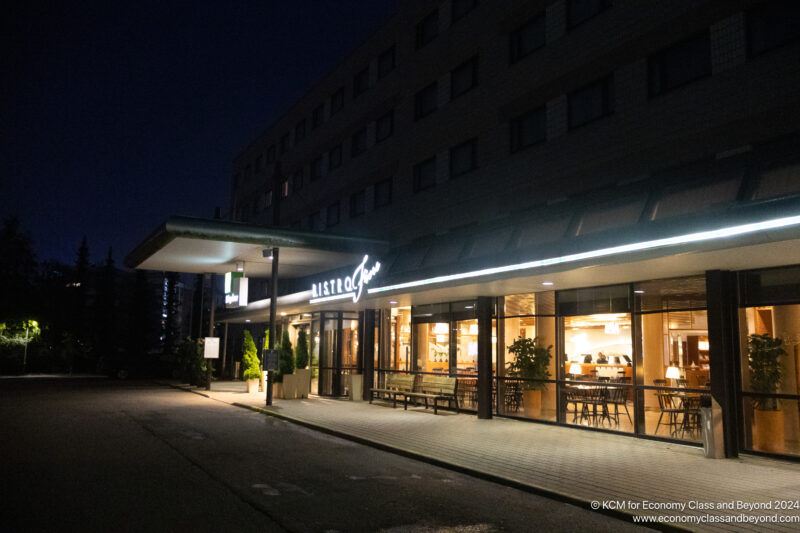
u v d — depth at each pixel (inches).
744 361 455.5
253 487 335.6
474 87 811.4
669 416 531.5
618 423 572.1
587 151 615.5
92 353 2196.1
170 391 1114.1
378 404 832.3
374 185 1067.9
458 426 598.5
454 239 810.2
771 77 450.6
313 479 359.9
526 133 717.3
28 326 1931.6
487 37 792.3
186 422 633.0
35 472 372.8
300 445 490.9
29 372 1946.4
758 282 453.7
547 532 262.7
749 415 446.9
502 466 395.2
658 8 552.7
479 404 673.0
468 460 415.5
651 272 490.0
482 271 577.0
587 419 586.2
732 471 386.6
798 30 440.1
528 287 614.9
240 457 429.4
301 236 815.7
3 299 2057.1
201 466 394.6
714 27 498.6
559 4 674.8
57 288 2416.3
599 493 322.7
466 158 823.7
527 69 714.2
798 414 423.5
